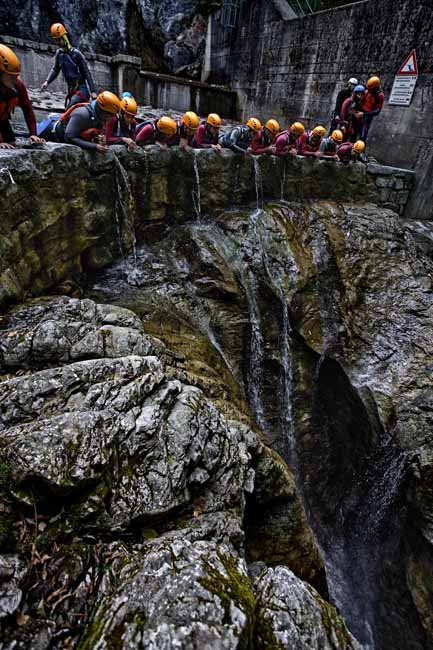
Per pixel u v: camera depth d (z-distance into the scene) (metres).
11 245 3.53
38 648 1.67
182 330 5.25
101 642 1.58
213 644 1.52
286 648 1.70
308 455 7.11
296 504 3.92
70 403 2.66
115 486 2.35
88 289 5.17
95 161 4.69
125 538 2.29
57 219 4.27
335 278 7.13
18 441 2.25
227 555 2.11
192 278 6.13
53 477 2.15
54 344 3.14
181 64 13.44
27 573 1.90
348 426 6.91
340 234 7.45
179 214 6.45
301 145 7.38
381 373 6.24
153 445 2.58
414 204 8.92
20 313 3.52
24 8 10.83
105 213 5.15
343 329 6.80
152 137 5.63
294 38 10.55
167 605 1.64
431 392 5.73
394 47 8.37
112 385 2.75
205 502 2.71
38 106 7.19
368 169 8.40
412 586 5.12
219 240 6.44
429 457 5.20
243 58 12.41
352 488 6.66
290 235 7.02
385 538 5.89
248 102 12.69
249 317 6.35
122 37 12.01
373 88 8.05
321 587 3.86
